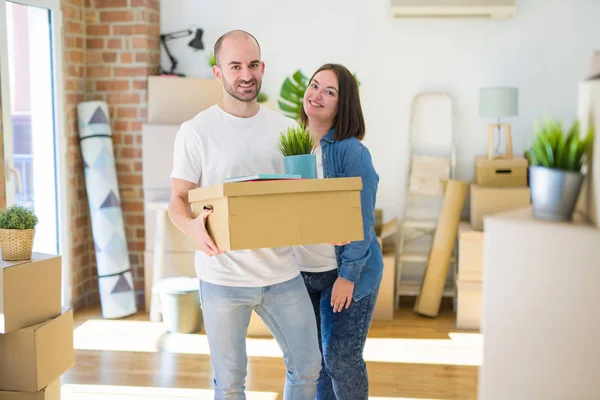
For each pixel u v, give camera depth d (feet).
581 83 5.88
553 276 5.48
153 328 16.33
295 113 17.06
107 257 17.21
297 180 7.16
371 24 18.13
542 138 5.74
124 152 17.93
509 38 17.85
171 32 18.56
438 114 18.13
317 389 9.57
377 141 18.40
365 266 8.85
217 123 8.28
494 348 5.72
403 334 15.96
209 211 7.53
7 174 14.39
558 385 5.52
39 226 16.06
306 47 18.29
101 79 17.87
